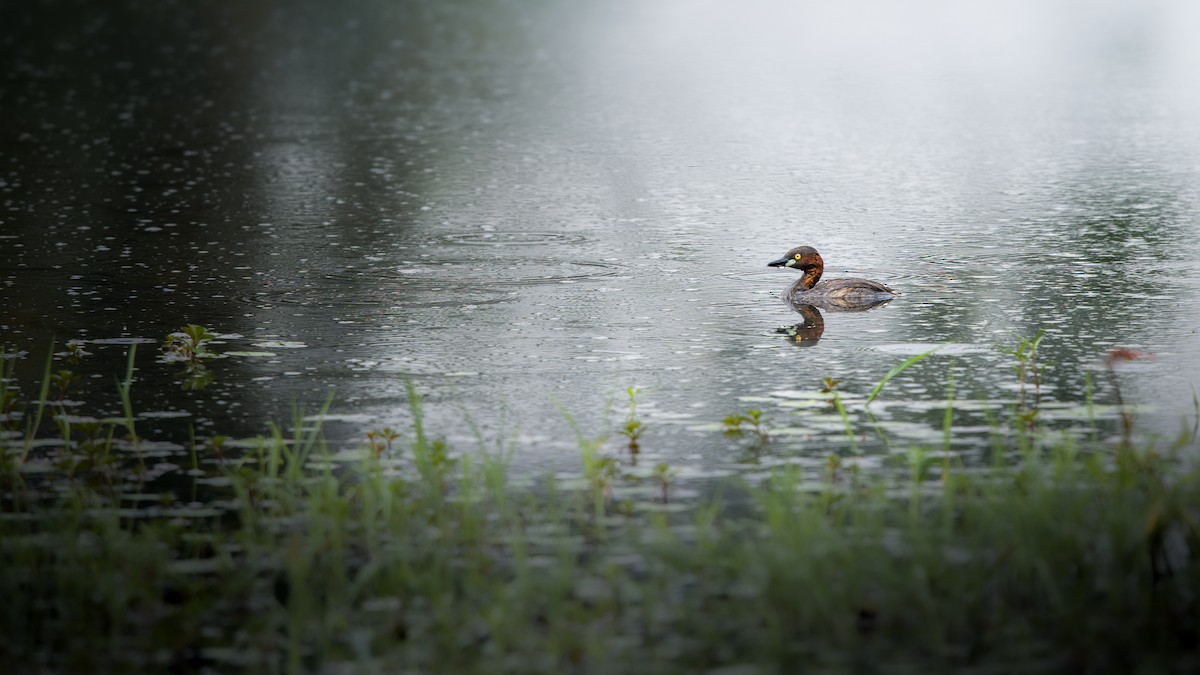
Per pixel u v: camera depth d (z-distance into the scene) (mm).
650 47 47594
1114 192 23578
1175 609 8445
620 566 9258
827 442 11672
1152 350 14195
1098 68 40500
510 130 31609
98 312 16484
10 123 32188
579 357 14562
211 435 12164
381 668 8078
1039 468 10211
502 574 9148
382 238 20875
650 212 22875
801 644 8180
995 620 8383
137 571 9078
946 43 47750
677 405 12859
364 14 56656
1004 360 14031
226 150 28891
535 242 20609
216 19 54438
